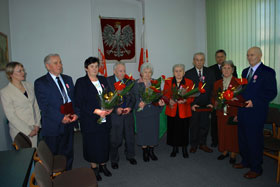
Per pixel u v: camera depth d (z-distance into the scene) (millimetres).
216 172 2832
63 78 2547
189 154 3438
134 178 2721
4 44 3717
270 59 4066
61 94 2441
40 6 4660
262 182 2553
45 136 2420
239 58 4781
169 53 5746
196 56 3234
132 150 3111
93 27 5082
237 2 4746
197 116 3342
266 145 2602
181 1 5719
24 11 4562
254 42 4398
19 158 1641
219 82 3004
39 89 2365
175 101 2875
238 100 2428
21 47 4602
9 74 2479
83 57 5055
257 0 4289
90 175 1922
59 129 2414
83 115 2494
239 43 4754
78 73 5047
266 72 2416
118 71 2736
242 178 2658
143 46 5500
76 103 2479
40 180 1354
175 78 3102
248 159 2762
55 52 4840
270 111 3037
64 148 2537
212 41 5555
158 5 5531
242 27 4656
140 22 5504
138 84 2891
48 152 2008
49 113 2385
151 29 5527
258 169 2609
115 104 2342
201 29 5910
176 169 2943
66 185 1776
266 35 4145
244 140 2695
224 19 5117
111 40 5289
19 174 1398
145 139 3045
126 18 5359
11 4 4465
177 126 3180
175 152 3369
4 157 1661
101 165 2814
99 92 2488
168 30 5676
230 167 2967
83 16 4980
